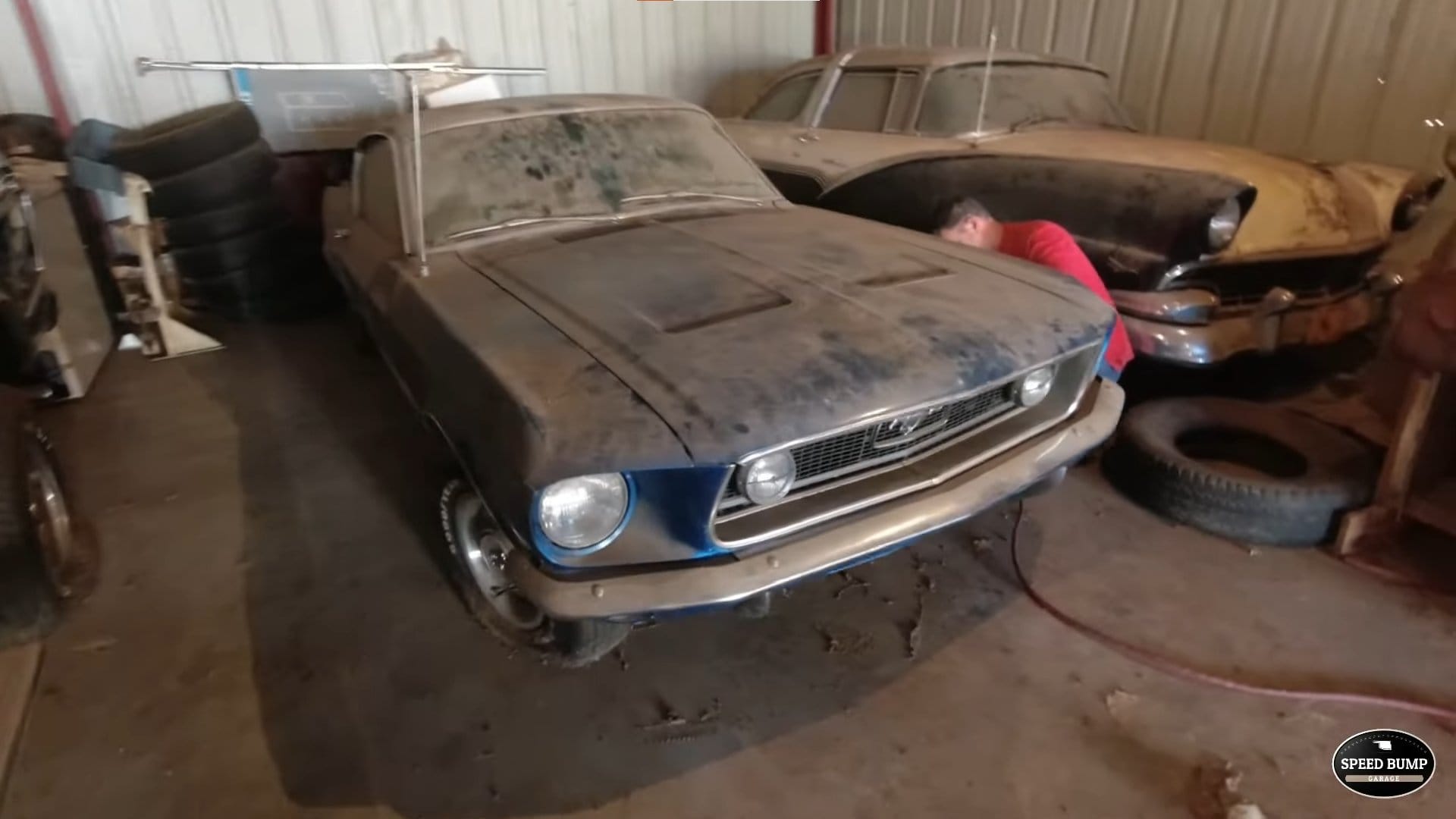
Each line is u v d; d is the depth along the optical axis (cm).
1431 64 398
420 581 265
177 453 351
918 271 242
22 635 236
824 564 180
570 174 298
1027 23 561
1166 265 294
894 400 183
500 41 595
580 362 190
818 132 453
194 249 477
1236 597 252
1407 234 416
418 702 217
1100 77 456
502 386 182
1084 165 329
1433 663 225
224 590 262
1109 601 251
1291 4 439
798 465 184
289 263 498
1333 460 286
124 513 306
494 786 192
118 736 208
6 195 345
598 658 223
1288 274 321
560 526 164
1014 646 234
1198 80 485
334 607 254
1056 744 201
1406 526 279
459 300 231
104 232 506
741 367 185
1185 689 217
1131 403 369
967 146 392
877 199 385
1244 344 311
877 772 195
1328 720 207
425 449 350
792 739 204
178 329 460
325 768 198
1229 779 189
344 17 545
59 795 192
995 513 296
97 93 503
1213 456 328
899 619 245
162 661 233
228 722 212
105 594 261
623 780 194
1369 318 350
